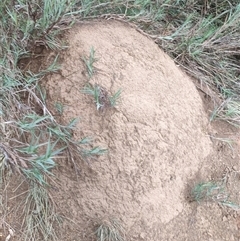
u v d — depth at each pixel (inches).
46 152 32.3
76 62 35.8
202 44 42.7
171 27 43.0
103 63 36.2
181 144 37.3
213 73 43.8
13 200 34.2
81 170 34.3
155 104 36.7
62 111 34.7
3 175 34.2
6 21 36.5
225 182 39.8
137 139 35.2
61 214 34.5
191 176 37.9
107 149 34.4
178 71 40.6
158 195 35.6
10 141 34.1
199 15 45.4
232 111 41.7
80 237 34.4
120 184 34.6
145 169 35.3
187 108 38.9
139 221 34.9
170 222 36.0
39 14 36.3
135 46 38.6
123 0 40.0
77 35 36.9
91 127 34.6
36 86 35.4
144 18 40.8
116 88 35.7
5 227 33.7
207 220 37.8
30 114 34.4
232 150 40.9
